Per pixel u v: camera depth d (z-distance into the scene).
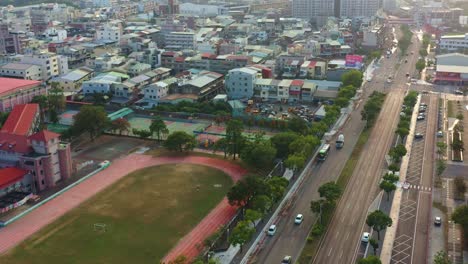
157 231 163.62
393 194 186.88
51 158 196.62
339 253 149.12
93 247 154.50
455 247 151.12
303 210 175.62
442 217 169.12
